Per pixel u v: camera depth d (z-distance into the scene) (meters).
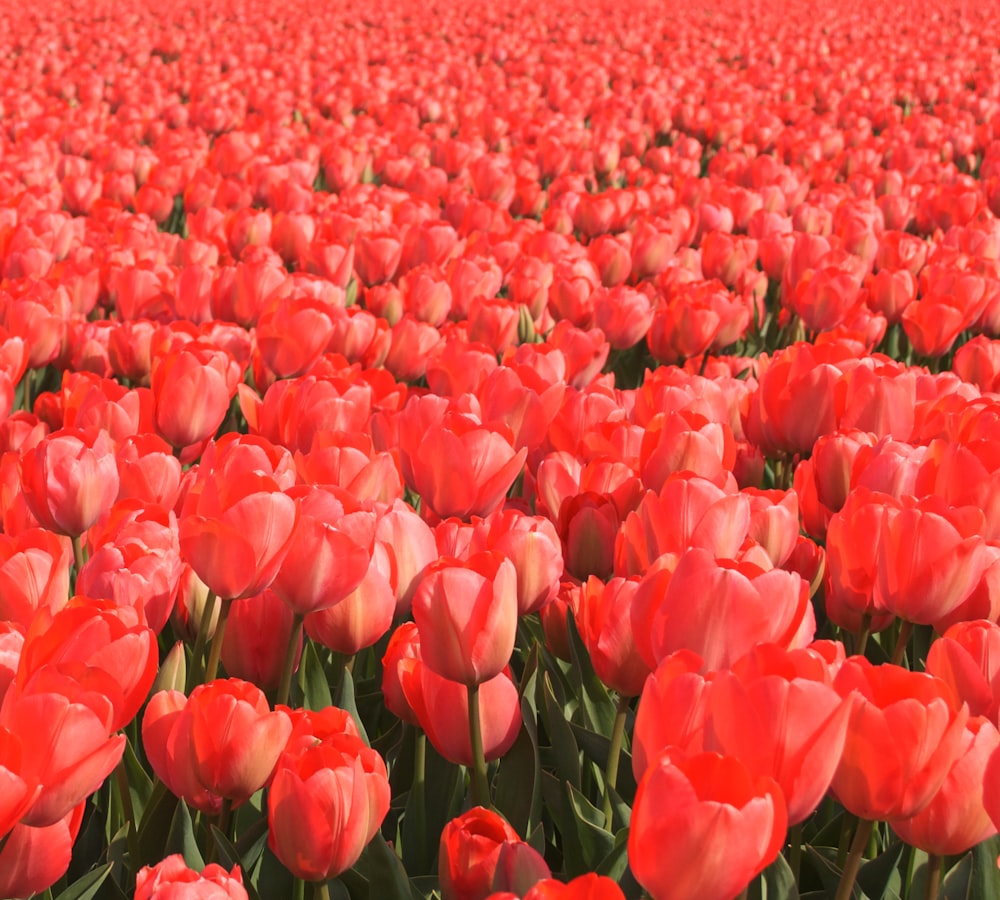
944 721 0.98
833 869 1.19
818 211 3.66
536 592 1.24
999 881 1.13
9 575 1.17
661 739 0.96
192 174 4.34
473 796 1.15
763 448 1.75
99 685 1.02
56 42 9.89
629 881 1.11
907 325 2.39
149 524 1.26
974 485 1.35
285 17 13.09
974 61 10.47
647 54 10.73
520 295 2.72
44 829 1.01
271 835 1.05
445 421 1.40
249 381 2.48
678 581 1.04
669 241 3.07
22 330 2.17
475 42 11.05
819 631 1.49
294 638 1.20
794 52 10.80
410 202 3.58
